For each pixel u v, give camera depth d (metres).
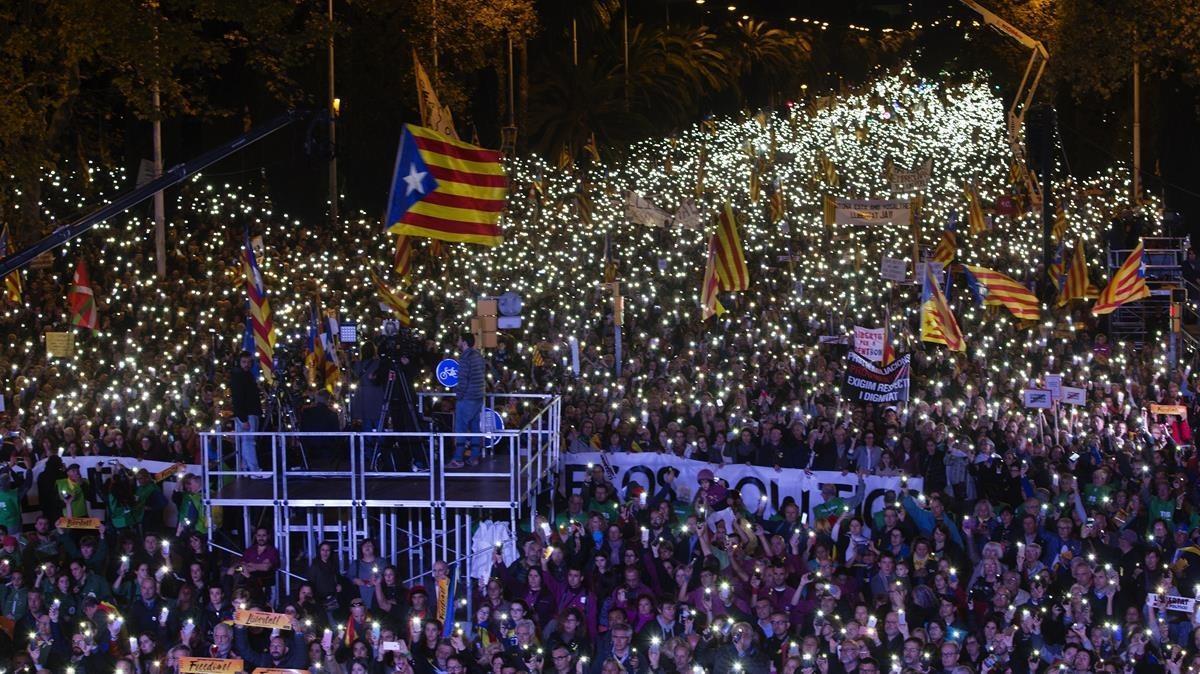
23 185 74.06
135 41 74.12
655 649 38.72
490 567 45.16
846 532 47.16
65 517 47.88
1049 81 114.81
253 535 49.25
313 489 46.16
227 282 90.00
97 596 43.25
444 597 43.12
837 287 92.88
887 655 38.47
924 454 52.69
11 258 35.81
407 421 47.34
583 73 181.25
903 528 45.81
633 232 112.56
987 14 102.81
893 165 141.62
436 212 44.75
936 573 41.94
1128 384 63.97
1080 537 44.84
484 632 41.19
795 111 182.62
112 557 46.41
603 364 70.62
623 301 82.94
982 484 50.47
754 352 74.38
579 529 44.34
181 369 66.31
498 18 141.38
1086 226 114.50
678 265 102.56
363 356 47.88
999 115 169.12
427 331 81.50
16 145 72.56
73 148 120.44
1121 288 72.38
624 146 182.75
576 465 52.66
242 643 40.97
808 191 141.38
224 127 136.75
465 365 46.62
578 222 117.00
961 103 172.50
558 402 52.09
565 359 69.00
